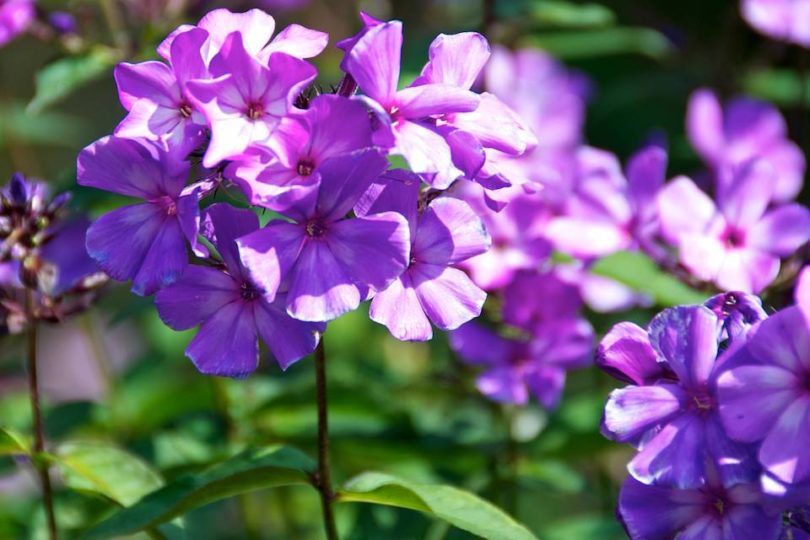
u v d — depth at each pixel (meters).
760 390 0.49
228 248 0.50
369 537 0.61
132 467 0.56
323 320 0.49
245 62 0.49
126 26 0.68
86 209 0.62
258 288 0.49
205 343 0.50
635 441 0.50
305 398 0.63
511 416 0.62
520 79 0.70
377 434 0.63
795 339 0.49
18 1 0.64
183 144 0.49
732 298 0.50
